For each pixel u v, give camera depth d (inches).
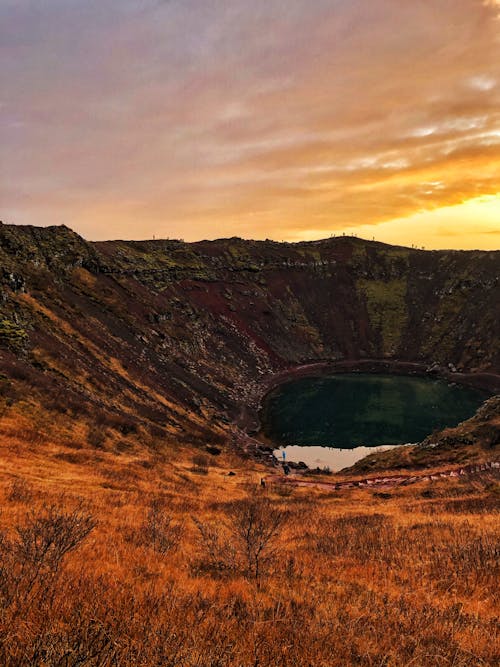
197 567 447.8
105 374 2461.9
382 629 258.4
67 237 3996.1
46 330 2388.0
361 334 6884.8
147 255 5885.8
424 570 452.8
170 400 2871.6
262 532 555.2
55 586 258.7
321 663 198.7
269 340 5949.8
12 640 169.5
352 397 4591.5
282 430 3528.5
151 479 1291.8
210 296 6033.5
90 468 1231.5
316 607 301.3
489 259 7352.4
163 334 4005.9
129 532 599.2
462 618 284.2
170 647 185.6
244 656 194.5
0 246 2945.4
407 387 5068.9
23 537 362.9
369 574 444.1
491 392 4899.1
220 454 2324.1
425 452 2076.8
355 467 2276.1
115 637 183.8
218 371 4320.9
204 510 976.3
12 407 1456.7
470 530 669.3
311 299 7317.9
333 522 882.8
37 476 1002.1
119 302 3833.7
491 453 1785.2
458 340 6309.1
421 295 7436.0
